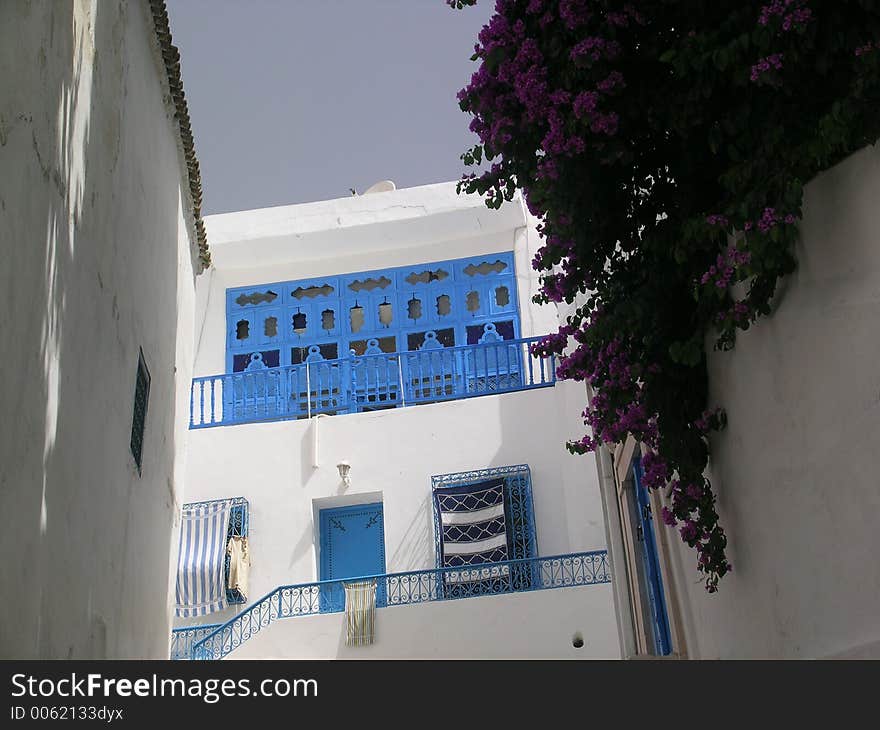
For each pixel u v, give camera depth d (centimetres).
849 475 412
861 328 404
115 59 630
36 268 459
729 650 582
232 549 1463
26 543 441
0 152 409
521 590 1318
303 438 1559
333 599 1395
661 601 800
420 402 1658
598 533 1427
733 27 456
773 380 472
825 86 437
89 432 555
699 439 560
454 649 1280
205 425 1616
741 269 437
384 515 1492
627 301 550
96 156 579
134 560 674
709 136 470
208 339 1778
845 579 417
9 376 418
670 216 535
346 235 1788
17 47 432
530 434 1521
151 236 742
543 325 1717
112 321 612
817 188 432
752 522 511
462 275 1784
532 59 505
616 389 557
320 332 1775
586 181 527
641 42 501
